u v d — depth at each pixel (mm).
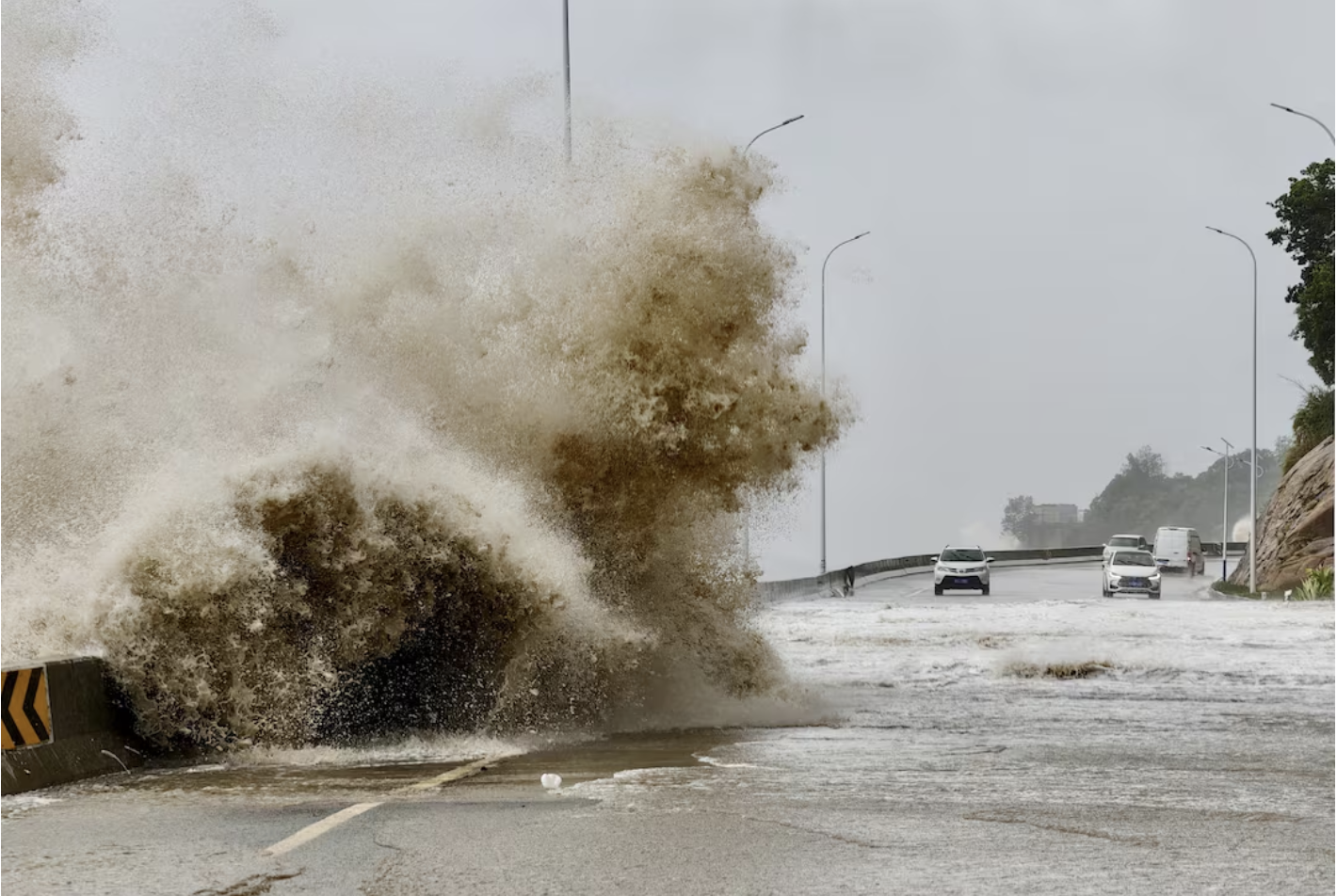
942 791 12992
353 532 16250
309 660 15945
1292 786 13312
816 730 17906
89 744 14328
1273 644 33562
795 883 9297
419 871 9602
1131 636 36781
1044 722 18703
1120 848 10422
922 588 82438
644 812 11820
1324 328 83812
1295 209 87188
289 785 13391
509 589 17141
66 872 9562
